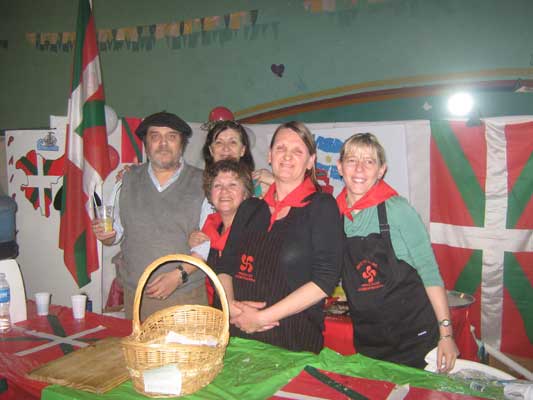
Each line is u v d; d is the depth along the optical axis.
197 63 5.57
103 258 3.81
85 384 1.40
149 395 1.35
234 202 2.19
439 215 3.50
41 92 6.63
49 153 3.56
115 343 1.74
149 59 5.83
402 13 4.47
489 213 3.35
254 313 1.70
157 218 2.42
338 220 1.80
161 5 5.70
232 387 1.42
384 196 1.95
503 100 4.14
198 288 2.47
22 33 6.63
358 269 1.95
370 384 1.45
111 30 5.99
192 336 1.60
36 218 3.66
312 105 4.98
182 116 5.73
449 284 3.53
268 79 5.19
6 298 2.04
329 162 3.77
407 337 1.94
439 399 1.36
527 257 3.28
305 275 1.78
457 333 2.47
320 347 1.85
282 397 1.36
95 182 3.24
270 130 4.00
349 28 4.73
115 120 3.63
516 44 4.06
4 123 6.92
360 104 4.75
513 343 3.37
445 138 3.43
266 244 1.82
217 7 5.39
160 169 2.46
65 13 6.35
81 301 2.16
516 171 3.25
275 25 5.10
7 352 1.75
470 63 4.24
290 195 1.82
